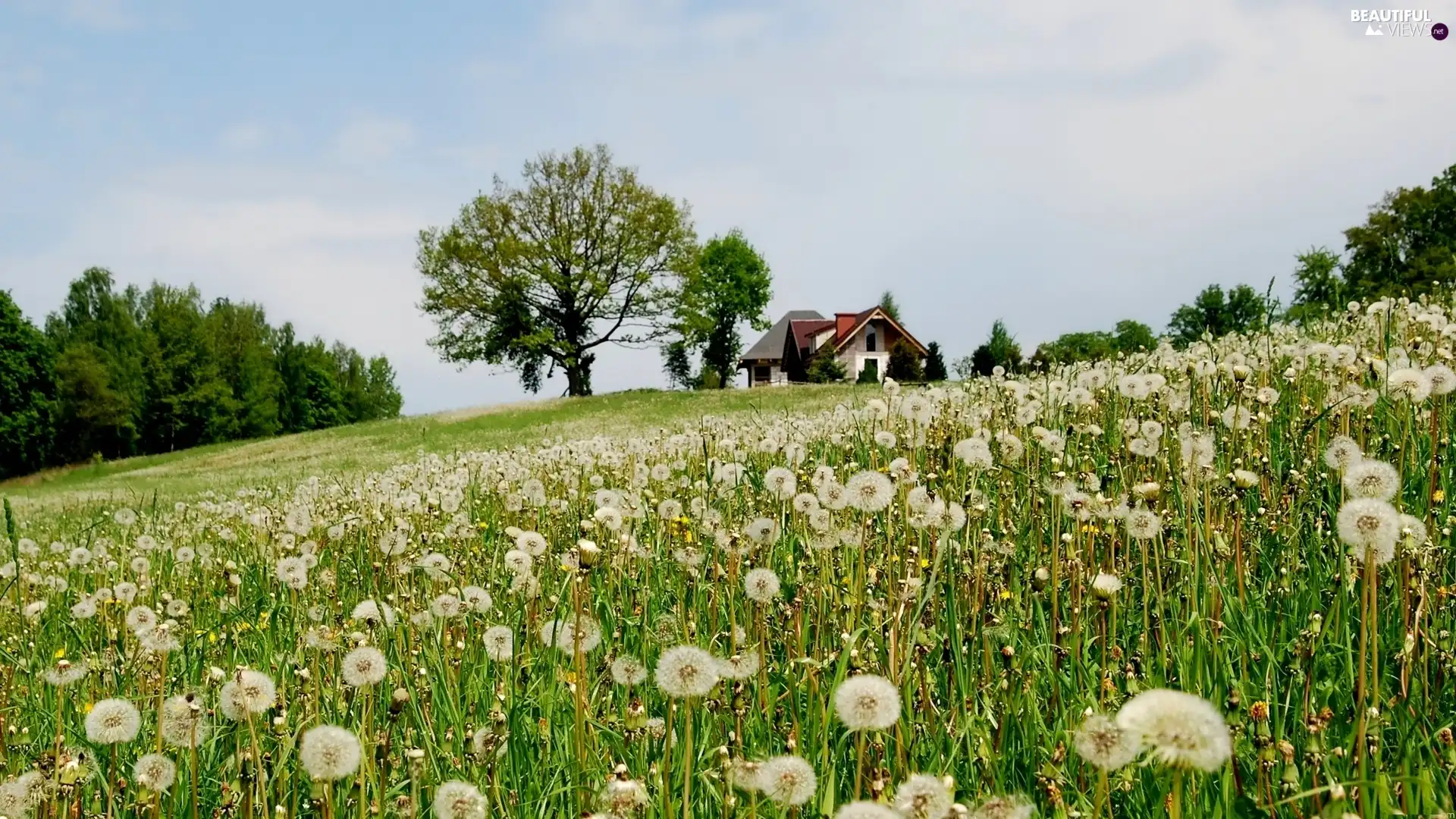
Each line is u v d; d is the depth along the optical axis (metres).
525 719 3.44
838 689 2.39
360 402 134.50
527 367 65.25
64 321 97.69
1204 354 8.52
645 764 3.05
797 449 6.75
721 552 4.79
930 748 2.93
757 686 3.37
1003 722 2.98
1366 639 2.60
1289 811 2.40
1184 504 4.34
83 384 76.88
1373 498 2.80
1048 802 2.64
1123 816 2.71
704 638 4.06
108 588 6.47
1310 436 5.45
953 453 5.63
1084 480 4.59
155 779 2.80
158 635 3.69
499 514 7.59
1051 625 3.85
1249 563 4.15
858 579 3.73
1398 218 43.38
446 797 2.50
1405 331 7.95
